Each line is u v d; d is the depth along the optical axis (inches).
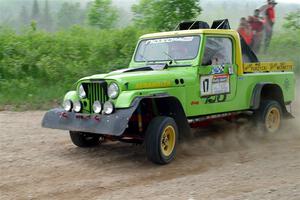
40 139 480.7
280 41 1078.4
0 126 548.4
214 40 446.6
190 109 417.4
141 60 465.7
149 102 397.1
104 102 380.5
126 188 328.8
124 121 357.4
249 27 965.2
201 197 305.4
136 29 1032.2
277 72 523.5
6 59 845.8
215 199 301.0
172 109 401.4
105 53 931.3
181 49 442.6
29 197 310.5
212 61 441.1
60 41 952.9
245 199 298.5
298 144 465.4
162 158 381.1
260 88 482.9
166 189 324.2
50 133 510.3
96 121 372.5
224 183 335.0
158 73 401.4
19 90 756.6
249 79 479.2
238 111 473.1
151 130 377.4
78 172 366.0
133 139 408.8
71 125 387.9
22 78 819.4
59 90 775.7
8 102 709.3
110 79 376.8
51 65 842.2
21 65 837.8
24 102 713.0
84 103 393.1
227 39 461.7
